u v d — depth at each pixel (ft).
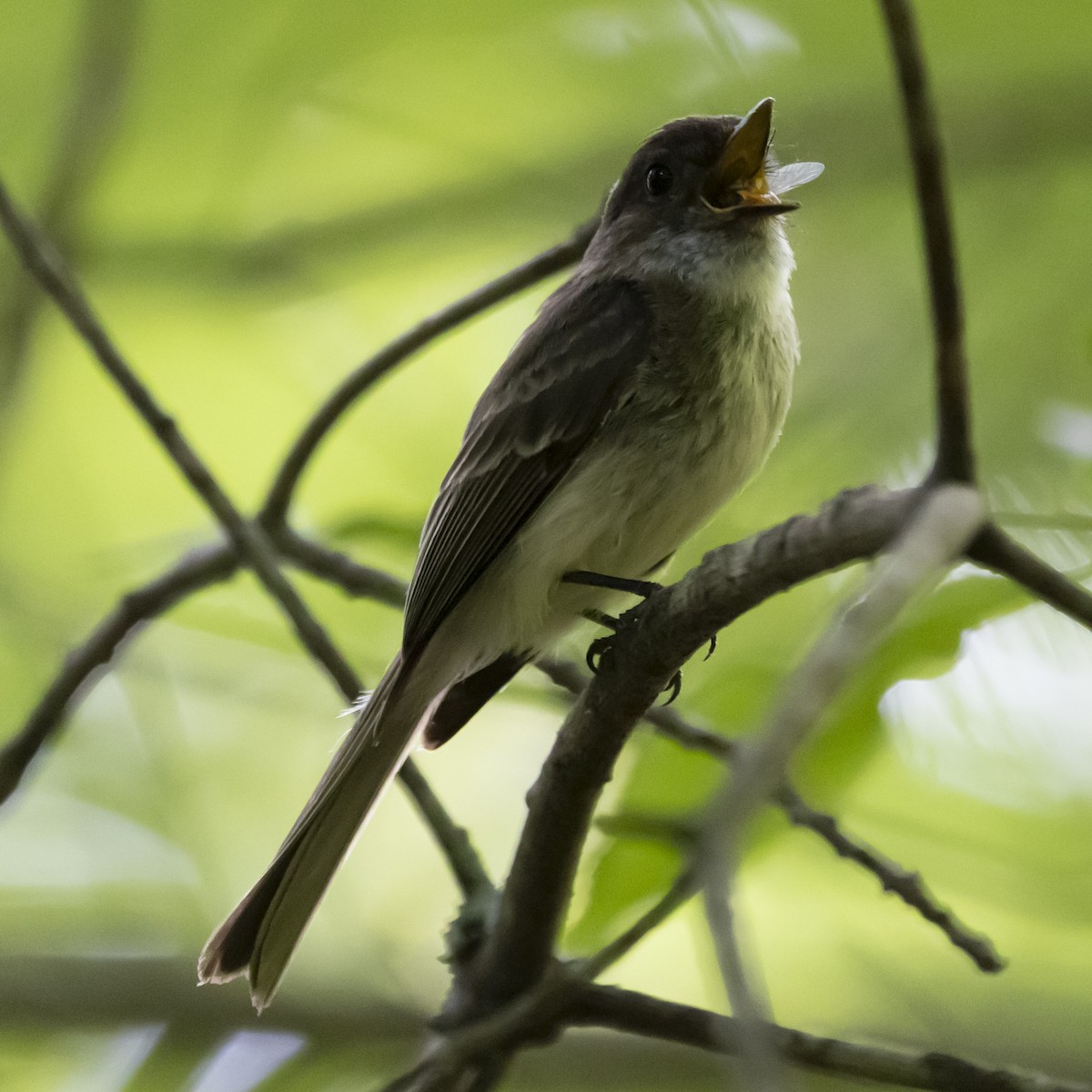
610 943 20.75
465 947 20.90
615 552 24.29
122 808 32.55
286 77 34.01
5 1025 28.73
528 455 24.36
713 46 31.65
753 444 24.40
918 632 20.30
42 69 35.32
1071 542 23.08
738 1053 10.59
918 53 12.82
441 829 22.07
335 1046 28.84
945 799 24.99
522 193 33.86
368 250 34.91
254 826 32.78
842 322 29.19
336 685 22.94
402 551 27.43
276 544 26.05
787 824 21.47
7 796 25.03
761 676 22.82
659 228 25.12
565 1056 28.37
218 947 21.40
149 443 35.47
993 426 26.04
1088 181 29.09
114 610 25.40
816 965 28.35
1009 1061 26.78
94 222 34.76
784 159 30.19
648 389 24.06
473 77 33.50
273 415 35.53
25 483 35.32
